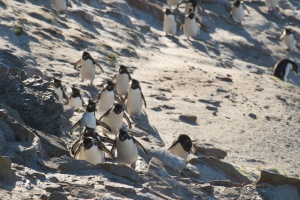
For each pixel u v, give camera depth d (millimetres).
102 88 18047
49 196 7832
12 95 11945
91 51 23500
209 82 23203
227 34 37000
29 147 9648
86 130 11633
